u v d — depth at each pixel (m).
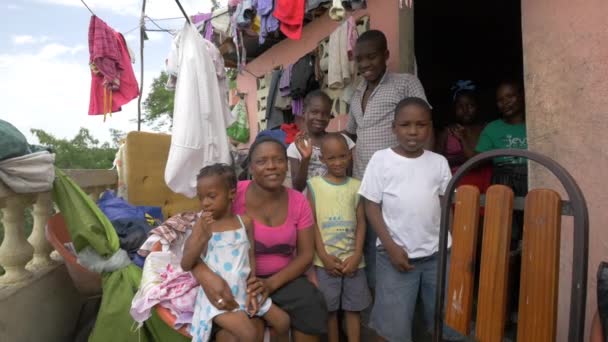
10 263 2.21
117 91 5.33
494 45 5.91
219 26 5.00
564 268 1.83
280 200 2.00
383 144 2.76
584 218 1.15
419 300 2.61
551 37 1.90
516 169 2.72
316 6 3.63
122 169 3.80
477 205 1.45
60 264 2.61
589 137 1.74
